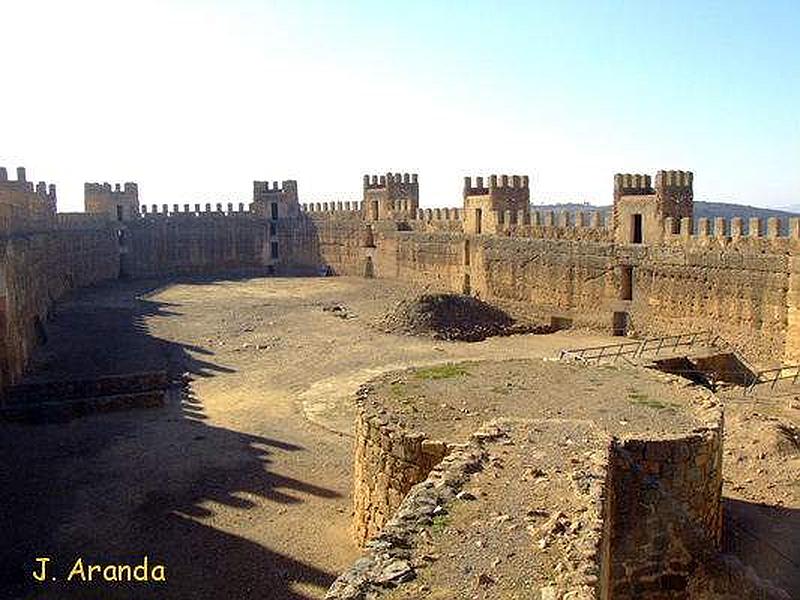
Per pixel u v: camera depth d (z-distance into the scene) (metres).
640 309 48.75
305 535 20.95
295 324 57.00
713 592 15.50
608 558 13.48
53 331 55.78
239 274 98.19
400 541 11.02
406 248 77.81
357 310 63.44
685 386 22.53
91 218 88.38
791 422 28.05
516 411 19.70
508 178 63.72
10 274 39.66
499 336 51.47
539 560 10.34
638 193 51.25
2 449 28.77
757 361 40.62
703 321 44.16
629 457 15.98
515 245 59.12
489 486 13.02
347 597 9.45
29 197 58.50
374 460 18.92
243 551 20.06
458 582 9.83
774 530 19.84
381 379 23.80
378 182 84.88
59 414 32.97
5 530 21.70
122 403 34.28
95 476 25.84
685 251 45.06
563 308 54.94
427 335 50.56
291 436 30.05
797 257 38.09
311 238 97.19
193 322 58.91
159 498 23.83
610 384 22.84
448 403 20.61
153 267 97.50
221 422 32.22
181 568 19.25
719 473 17.61
